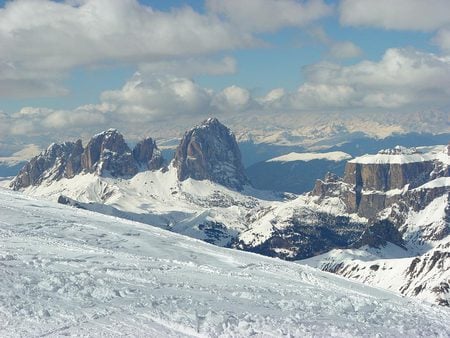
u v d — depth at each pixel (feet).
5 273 244.83
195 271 310.65
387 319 257.96
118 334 194.08
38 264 269.85
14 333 185.16
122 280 262.06
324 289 315.99
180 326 207.10
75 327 196.13
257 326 216.54
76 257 300.40
